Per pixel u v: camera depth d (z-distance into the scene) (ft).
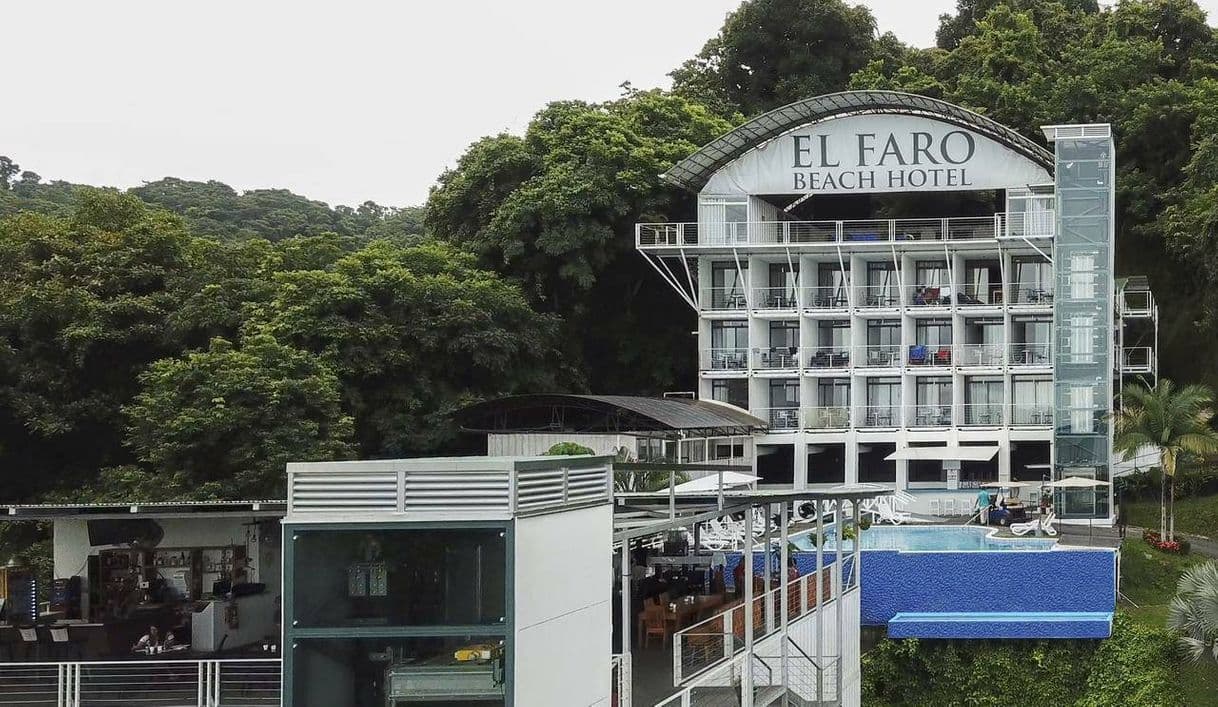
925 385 207.41
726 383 213.05
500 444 175.94
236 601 80.69
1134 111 223.71
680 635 77.36
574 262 210.59
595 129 220.84
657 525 76.38
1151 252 225.76
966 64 255.70
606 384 231.71
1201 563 153.28
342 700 55.88
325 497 56.65
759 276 212.02
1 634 79.46
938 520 180.04
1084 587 134.31
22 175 368.68
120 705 69.51
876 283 211.41
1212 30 259.19
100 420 167.84
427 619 56.08
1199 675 121.49
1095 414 179.52
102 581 85.30
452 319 185.98
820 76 261.24
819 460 216.95
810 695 98.32
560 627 61.77
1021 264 205.98
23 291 167.43
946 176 200.54
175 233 184.96
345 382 179.63
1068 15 266.98
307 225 333.62
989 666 128.88
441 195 231.91
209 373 149.89
